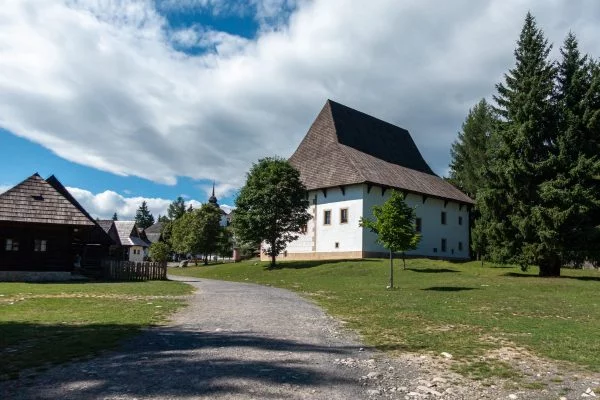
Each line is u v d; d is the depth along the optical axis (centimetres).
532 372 732
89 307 1445
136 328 1037
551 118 3186
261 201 4153
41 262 2923
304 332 1036
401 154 6006
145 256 8406
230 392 567
